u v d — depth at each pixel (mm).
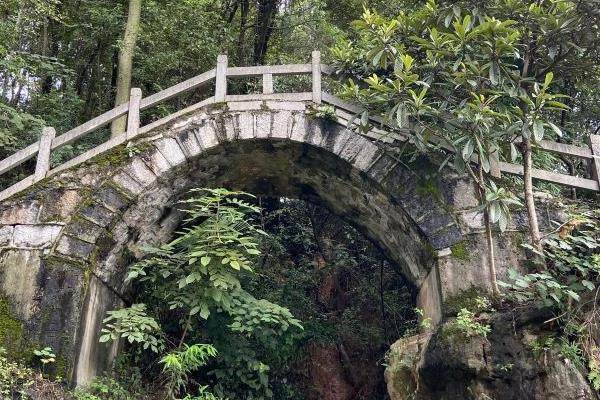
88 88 12656
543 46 6742
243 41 12656
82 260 6312
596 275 6016
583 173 9055
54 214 6508
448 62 6395
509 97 6734
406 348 6621
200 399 6461
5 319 5965
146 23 10945
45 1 10281
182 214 7707
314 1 11883
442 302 6332
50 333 5930
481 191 6430
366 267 10727
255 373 8094
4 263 6254
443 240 6602
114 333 6418
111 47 12023
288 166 7613
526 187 6309
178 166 6934
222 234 6992
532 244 6133
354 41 10695
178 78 10914
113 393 6281
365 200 7434
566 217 6703
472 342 5758
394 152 6965
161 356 7395
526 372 5488
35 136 9445
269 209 11141
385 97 6301
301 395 9078
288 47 12406
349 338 9852
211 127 7055
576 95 10219
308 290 10562
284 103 7191
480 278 6363
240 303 7188
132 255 7168
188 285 7016
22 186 6688
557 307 5688
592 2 6270
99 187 6684
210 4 11703
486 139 6078
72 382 5797
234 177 7812
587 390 5262
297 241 11031
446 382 5918
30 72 10609
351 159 6969
